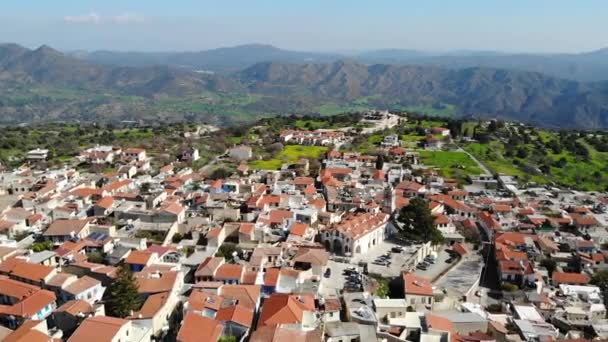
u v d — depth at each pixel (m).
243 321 79.69
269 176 192.75
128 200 150.88
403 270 119.25
